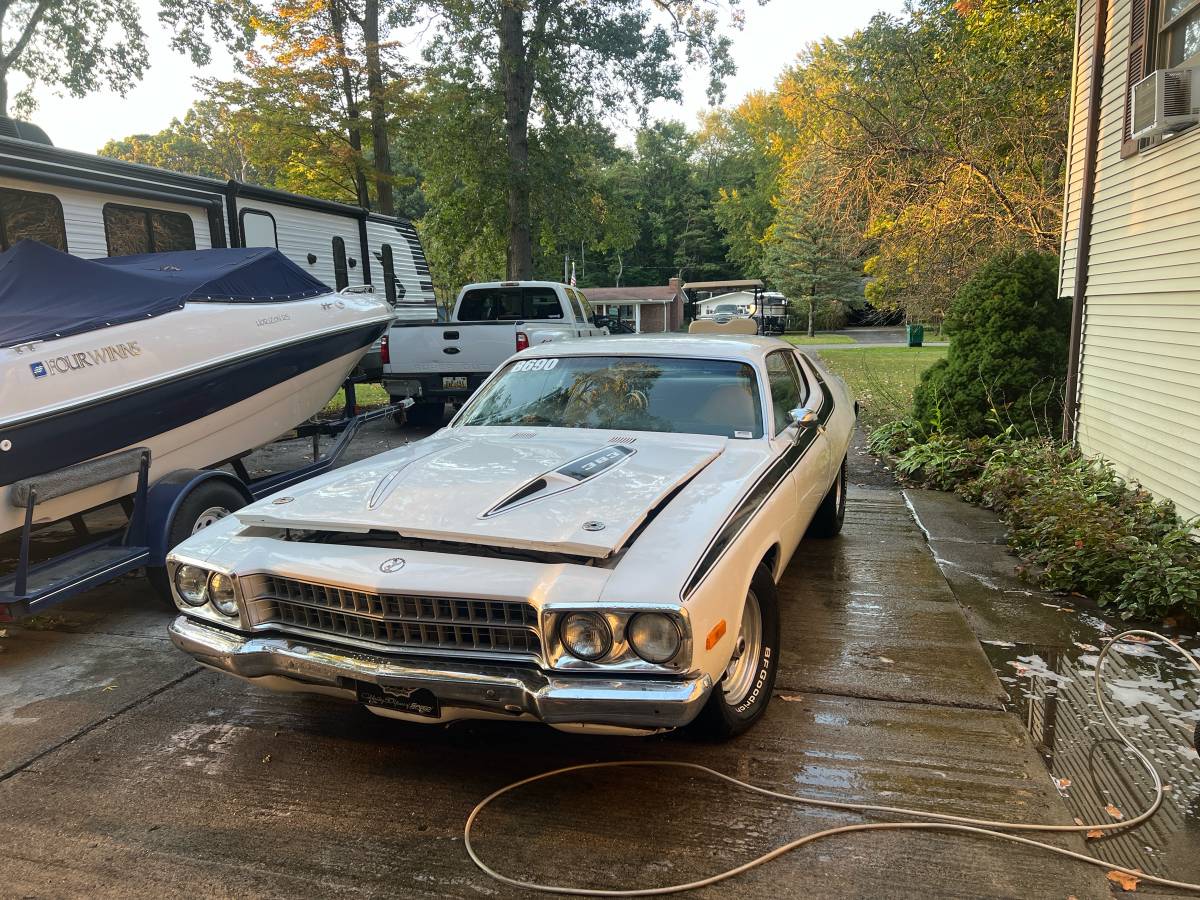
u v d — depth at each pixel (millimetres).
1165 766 3035
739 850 2586
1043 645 4152
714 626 2625
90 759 3211
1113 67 7281
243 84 17828
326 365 6344
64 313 4656
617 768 3072
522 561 2705
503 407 4434
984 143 14945
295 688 3035
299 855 2611
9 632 4586
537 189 22281
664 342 4766
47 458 4172
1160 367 6105
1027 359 8414
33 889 2469
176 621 3137
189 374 4988
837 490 5801
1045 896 2365
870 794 2859
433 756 3201
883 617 4492
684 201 72250
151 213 8664
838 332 50438
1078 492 6059
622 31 22234
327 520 2988
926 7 17734
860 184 15797
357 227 12461
